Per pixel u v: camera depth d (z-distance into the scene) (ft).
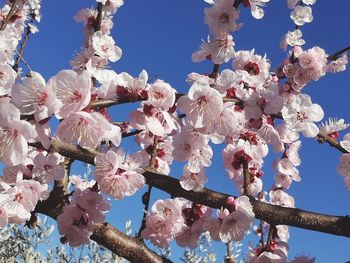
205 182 1.09
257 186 1.36
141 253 1.16
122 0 1.58
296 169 1.54
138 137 1.42
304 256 1.22
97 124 0.75
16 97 0.72
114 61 1.33
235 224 1.06
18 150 0.72
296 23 1.51
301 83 1.45
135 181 1.00
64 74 0.72
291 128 1.04
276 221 1.06
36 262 2.39
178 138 1.08
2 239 2.32
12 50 1.27
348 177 1.16
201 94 0.88
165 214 1.23
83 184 1.23
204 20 1.22
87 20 1.51
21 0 1.85
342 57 1.51
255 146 1.26
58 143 1.04
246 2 1.18
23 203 1.03
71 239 1.08
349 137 1.13
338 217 1.02
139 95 0.85
